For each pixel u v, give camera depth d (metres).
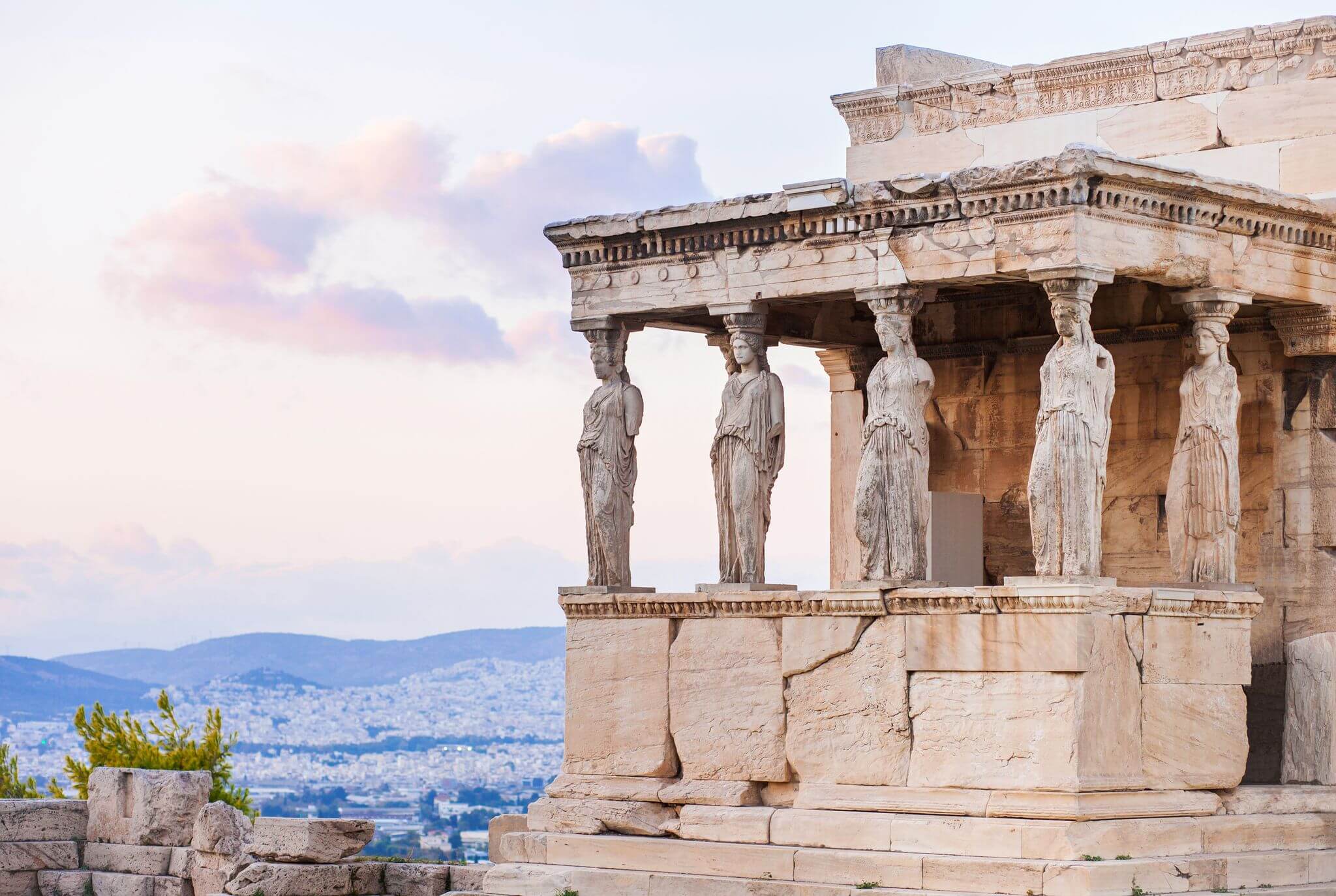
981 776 19.69
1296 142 22.86
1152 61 23.80
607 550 22.59
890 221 20.77
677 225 22.05
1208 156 23.42
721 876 20.77
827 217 21.16
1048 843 19.05
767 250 21.64
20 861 27.03
